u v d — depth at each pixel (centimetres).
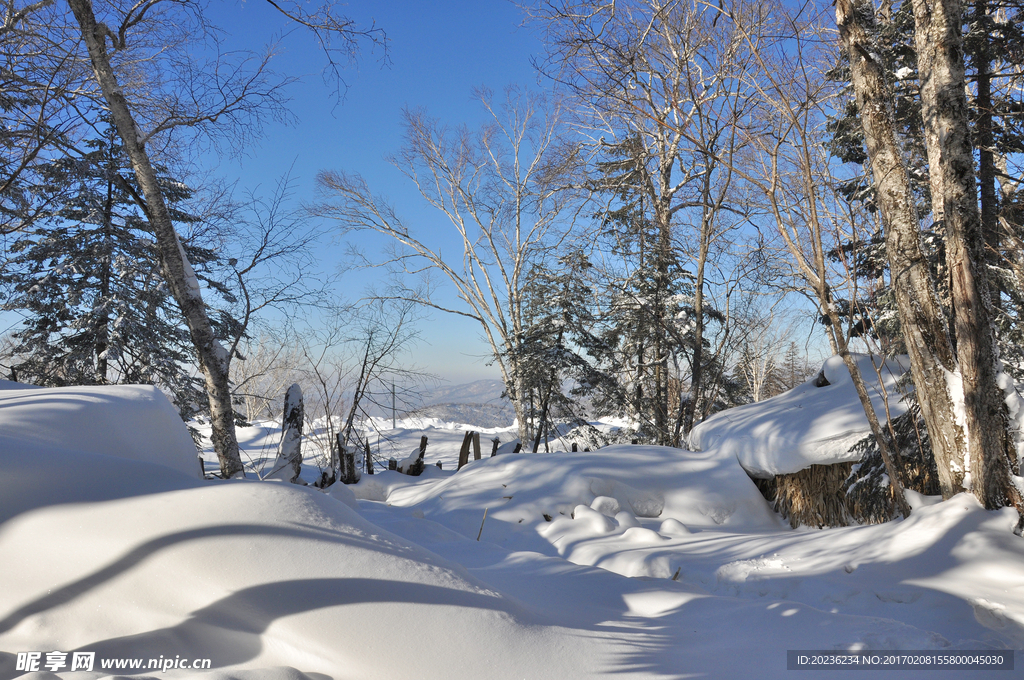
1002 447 554
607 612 411
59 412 492
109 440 519
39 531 307
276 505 345
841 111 916
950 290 638
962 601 419
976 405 562
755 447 882
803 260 676
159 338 1667
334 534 342
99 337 1599
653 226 1519
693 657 332
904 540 543
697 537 730
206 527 318
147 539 308
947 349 607
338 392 1439
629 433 1788
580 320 1727
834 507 792
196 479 374
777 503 886
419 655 288
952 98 593
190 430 1662
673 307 1580
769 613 387
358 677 273
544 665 301
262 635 280
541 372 1714
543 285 1789
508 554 593
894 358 873
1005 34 959
